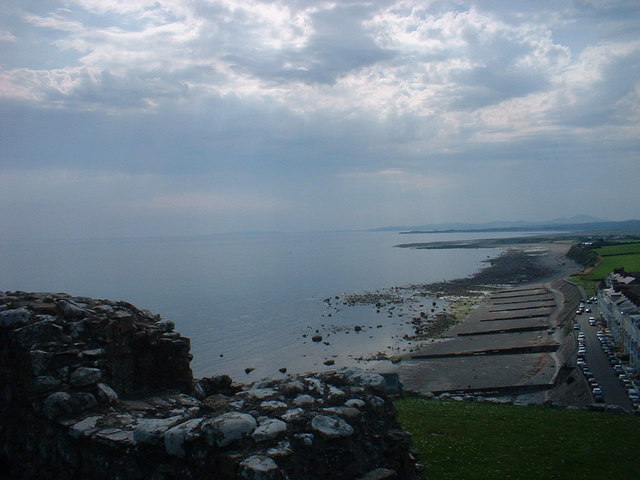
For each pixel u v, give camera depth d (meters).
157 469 9.38
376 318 97.12
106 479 9.88
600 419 22.97
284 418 9.66
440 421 22.25
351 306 110.38
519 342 76.00
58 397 10.98
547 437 19.95
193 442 9.06
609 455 18.05
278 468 8.22
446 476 15.86
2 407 11.79
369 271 188.12
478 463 17.03
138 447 9.69
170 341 14.27
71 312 12.81
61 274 171.38
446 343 77.19
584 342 72.44
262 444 8.84
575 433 20.53
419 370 63.62
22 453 11.34
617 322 72.31
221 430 8.77
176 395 13.38
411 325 90.62
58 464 10.71
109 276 167.25
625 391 51.12
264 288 139.38
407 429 20.83
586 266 174.00
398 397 32.19
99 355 12.27
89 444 10.26
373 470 10.09
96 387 11.67
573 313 96.06
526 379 58.59
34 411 11.19
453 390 55.47
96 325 12.62
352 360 67.81
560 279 144.88
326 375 11.99
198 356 68.38
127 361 13.53
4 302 12.78
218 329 85.62
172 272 188.00
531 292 127.00
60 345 11.86
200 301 115.38
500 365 65.00
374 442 10.68
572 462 17.33
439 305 112.00
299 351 72.19
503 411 24.67
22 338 11.46
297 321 93.62
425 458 17.28
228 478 8.38
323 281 157.25
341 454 9.70
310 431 9.61
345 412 10.35
